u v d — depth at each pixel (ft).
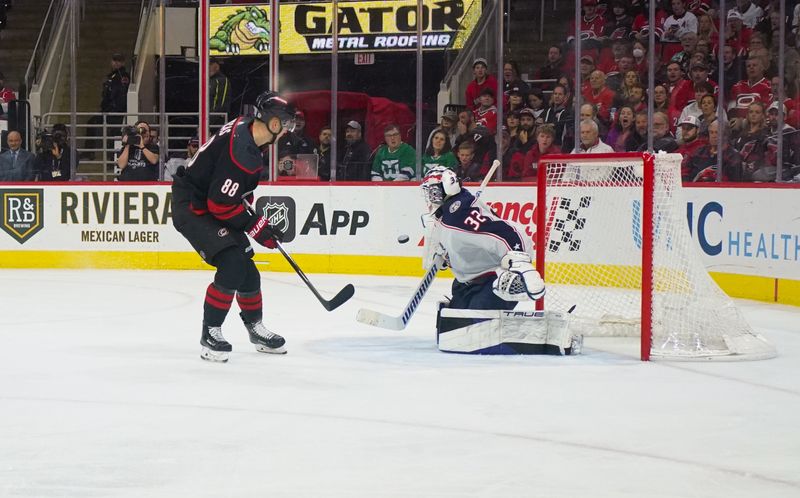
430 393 27.81
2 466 20.22
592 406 26.30
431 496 18.35
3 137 76.69
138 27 86.38
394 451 21.52
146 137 71.87
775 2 67.82
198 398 26.99
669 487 19.04
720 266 56.24
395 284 61.05
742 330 35.70
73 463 20.44
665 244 36.09
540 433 23.27
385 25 79.10
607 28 73.72
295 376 30.37
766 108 65.62
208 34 71.87
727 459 21.13
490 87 72.08
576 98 64.64
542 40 77.25
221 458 20.89
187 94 82.58
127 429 23.41
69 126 73.36
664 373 31.42
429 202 35.68
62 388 28.30
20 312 46.55
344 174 70.28
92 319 44.14
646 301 33.65
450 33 77.87
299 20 80.84
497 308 35.68
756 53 67.82
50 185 71.15
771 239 53.01
